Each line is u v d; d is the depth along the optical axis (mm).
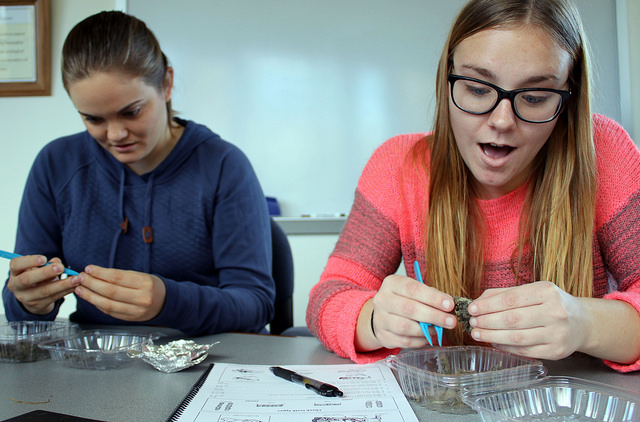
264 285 1280
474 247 1000
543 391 613
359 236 1051
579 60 850
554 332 679
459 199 982
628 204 908
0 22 2443
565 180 918
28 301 1009
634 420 562
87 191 1310
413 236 1068
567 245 914
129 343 917
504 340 689
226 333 1084
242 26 2445
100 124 1111
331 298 928
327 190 2473
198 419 586
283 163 2471
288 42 2451
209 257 1326
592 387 615
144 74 1087
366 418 594
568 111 901
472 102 801
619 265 917
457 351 766
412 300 746
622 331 737
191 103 2459
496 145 825
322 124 2463
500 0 771
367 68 2453
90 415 610
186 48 2449
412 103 2461
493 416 536
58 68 2479
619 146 954
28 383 736
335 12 2443
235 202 1307
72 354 810
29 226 1313
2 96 2482
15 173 2498
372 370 790
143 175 1296
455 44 847
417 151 1065
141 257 1299
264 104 2461
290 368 796
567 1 817
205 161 1324
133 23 1122
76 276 959
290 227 2443
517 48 747
